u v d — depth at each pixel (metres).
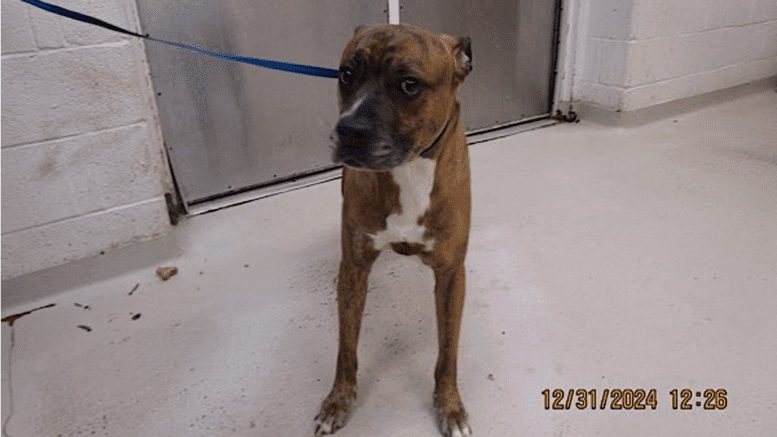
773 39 4.92
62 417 1.78
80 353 2.07
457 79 1.49
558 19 4.20
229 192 3.30
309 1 3.17
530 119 4.45
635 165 3.57
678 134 4.12
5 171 2.18
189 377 1.94
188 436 1.70
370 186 1.51
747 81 4.94
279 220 3.02
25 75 2.13
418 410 1.76
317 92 3.39
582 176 3.44
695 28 4.34
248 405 1.81
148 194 2.54
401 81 1.29
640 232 2.77
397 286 2.42
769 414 1.71
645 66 4.18
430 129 1.38
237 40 3.03
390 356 2.01
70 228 2.38
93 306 2.34
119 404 1.83
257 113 3.23
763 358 1.93
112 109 2.35
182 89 2.96
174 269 2.54
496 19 3.90
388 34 1.32
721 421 1.69
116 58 2.30
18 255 2.29
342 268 1.69
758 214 2.89
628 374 1.88
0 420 1.77
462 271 1.66
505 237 2.76
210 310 2.29
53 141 2.25
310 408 1.79
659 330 2.08
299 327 2.18
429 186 1.49
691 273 2.42
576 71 4.42
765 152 3.69
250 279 2.49
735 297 2.25
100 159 2.37
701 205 3.01
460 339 2.07
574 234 2.77
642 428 1.68
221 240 2.83
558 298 2.29
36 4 1.70
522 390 1.83
